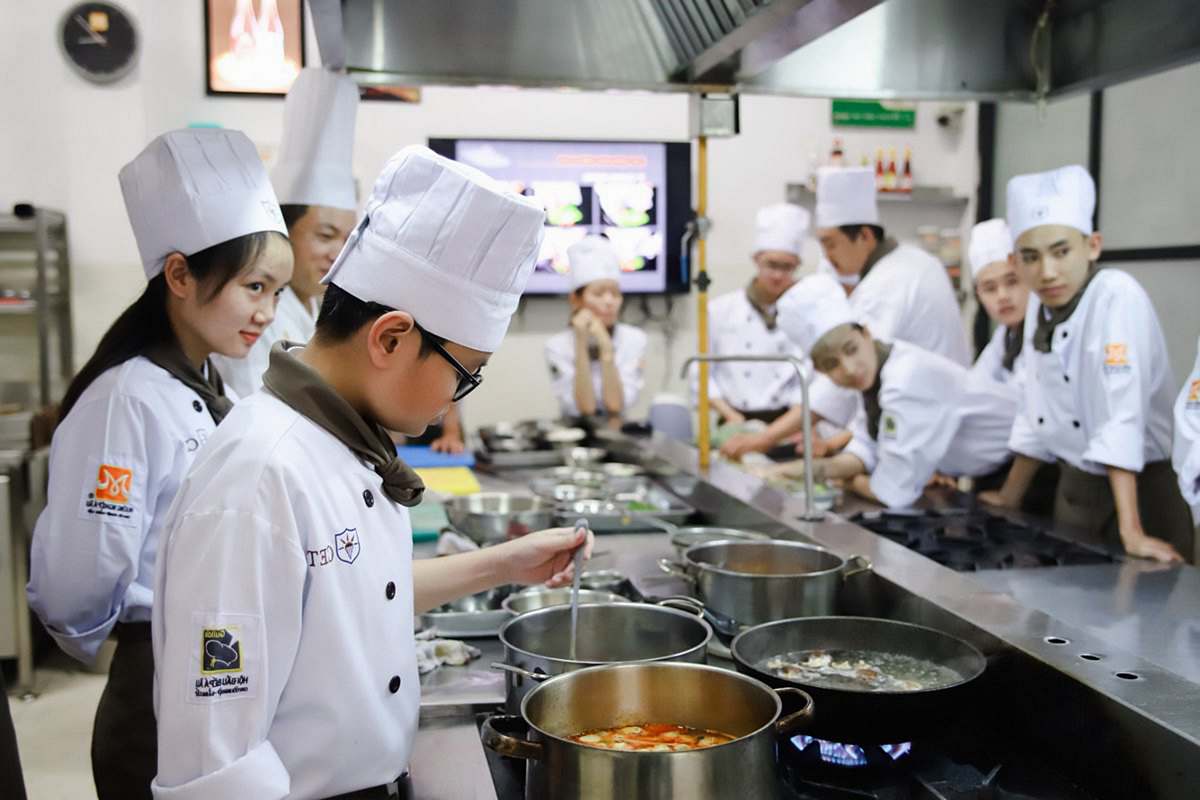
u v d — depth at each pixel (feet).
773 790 3.21
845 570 5.18
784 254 14.98
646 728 3.81
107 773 5.01
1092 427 8.41
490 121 16.83
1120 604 5.91
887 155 17.84
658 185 17.12
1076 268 8.26
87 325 14.85
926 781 3.84
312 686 3.22
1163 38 6.66
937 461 9.62
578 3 7.20
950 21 7.30
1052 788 3.85
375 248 3.29
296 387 3.35
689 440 13.29
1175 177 13.52
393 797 3.43
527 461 11.50
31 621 11.87
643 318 17.56
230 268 4.98
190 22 15.28
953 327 13.21
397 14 7.04
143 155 4.99
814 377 13.28
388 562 3.49
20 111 14.42
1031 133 16.52
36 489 11.93
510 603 5.52
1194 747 3.33
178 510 3.18
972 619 4.65
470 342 3.37
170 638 3.05
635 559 6.89
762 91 7.87
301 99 7.43
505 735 3.24
